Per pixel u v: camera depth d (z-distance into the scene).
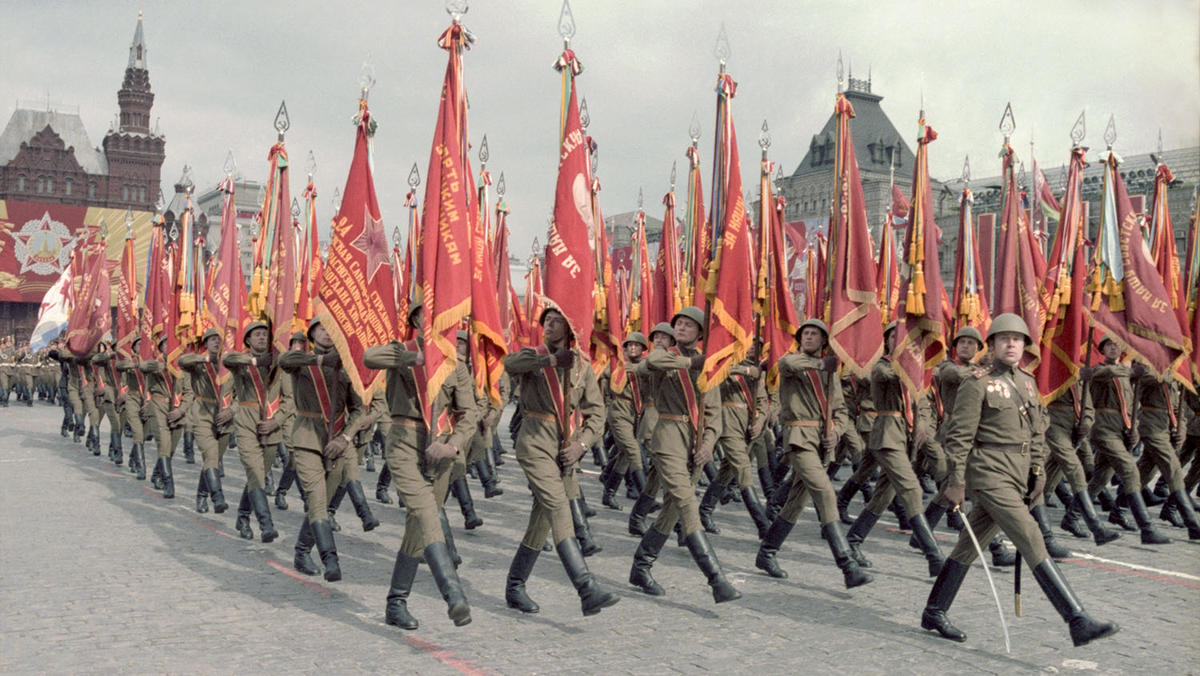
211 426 12.57
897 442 9.06
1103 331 11.55
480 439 13.03
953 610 7.69
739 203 9.22
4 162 122.31
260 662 6.27
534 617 7.47
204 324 14.17
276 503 13.17
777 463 15.15
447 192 7.45
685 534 7.75
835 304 9.70
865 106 82.62
